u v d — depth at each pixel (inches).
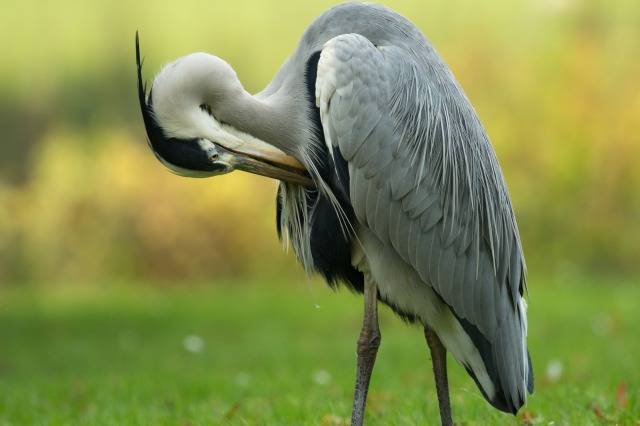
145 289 930.7
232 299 828.0
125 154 1047.0
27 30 1327.5
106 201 1031.0
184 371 519.5
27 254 1039.0
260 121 297.7
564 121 971.3
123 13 1301.7
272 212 997.8
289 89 300.8
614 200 957.2
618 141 961.5
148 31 1268.5
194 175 300.7
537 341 561.9
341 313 730.8
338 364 517.7
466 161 288.8
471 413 336.8
